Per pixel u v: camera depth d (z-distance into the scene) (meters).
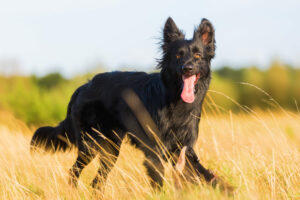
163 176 5.87
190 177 5.53
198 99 6.12
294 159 6.26
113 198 5.35
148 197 5.16
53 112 19.98
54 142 7.18
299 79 39.84
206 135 7.53
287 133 8.61
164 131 5.97
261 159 6.32
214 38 6.36
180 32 6.46
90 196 5.62
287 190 5.27
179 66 5.91
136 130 6.24
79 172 6.52
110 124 6.55
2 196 5.37
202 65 6.10
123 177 5.78
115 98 6.48
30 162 6.69
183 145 6.09
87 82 7.09
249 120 8.52
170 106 5.95
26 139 8.45
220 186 5.20
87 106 6.68
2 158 6.88
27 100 20.00
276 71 39.44
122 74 6.76
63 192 5.55
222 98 21.12
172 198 5.02
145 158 6.10
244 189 5.29
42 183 5.78
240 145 6.51
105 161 6.37
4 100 19.83
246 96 35.94
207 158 6.79
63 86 21.69
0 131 10.27
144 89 6.29
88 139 6.61
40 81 39.50
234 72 53.03
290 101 37.41
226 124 7.74
